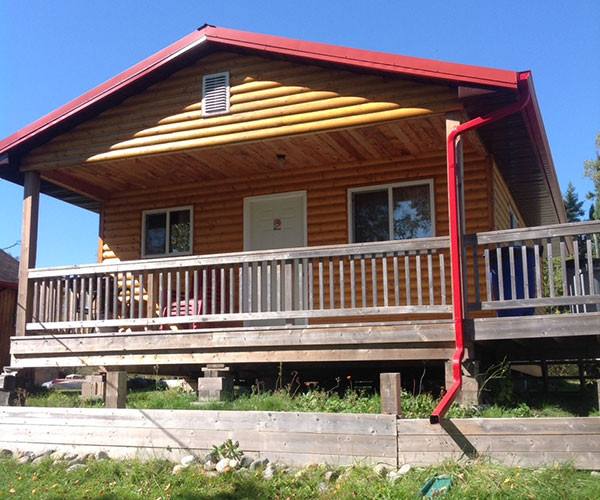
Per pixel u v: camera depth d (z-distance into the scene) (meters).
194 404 8.63
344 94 9.46
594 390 10.58
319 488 5.90
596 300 7.77
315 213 11.98
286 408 7.97
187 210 13.03
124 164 11.63
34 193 11.23
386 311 8.67
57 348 10.16
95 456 7.22
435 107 8.91
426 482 5.65
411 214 11.39
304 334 8.95
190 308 11.05
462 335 8.12
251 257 9.43
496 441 5.92
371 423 6.30
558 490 5.30
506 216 12.80
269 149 11.02
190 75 10.47
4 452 7.65
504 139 10.27
